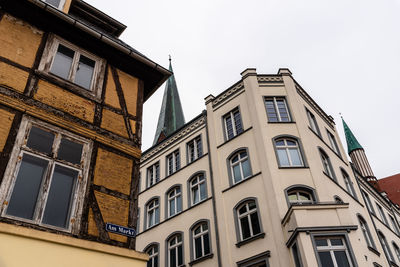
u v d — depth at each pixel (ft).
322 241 37.17
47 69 27.22
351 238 36.94
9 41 26.25
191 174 65.00
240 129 59.77
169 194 68.74
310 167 50.60
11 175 20.92
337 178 57.82
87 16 38.78
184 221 60.85
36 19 28.96
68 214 22.45
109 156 26.71
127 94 31.83
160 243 63.26
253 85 61.16
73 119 26.17
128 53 32.27
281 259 42.22
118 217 24.45
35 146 23.03
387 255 61.98
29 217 20.75
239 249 48.21
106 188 25.04
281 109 59.00
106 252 22.06
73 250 20.84
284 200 46.98
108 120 28.63
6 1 27.48
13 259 18.31
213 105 67.97
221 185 56.70
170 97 148.25
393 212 91.35
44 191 21.88
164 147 76.38
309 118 61.93
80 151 25.26
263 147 52.75
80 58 30.50
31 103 24.44
